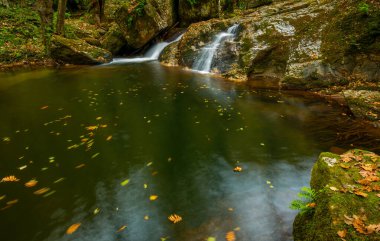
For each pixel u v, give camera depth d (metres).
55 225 3.55
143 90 9.17
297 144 5.49
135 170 4.70
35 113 7.29
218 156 5.12
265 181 4.38
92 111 7.36
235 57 11.14
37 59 14.30
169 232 3.39
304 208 3.16
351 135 5.75
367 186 3.04
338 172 3.33
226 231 3.39
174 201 3.96
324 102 7.66
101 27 19.25
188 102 7.94
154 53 15.71
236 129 6.20
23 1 19.81
